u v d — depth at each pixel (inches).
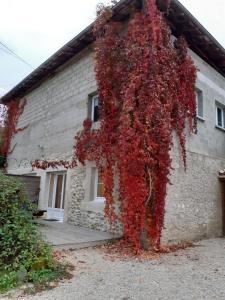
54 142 400.2
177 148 276.5
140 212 232.2
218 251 245.1
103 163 289.3
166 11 269.6
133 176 236.4
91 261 199.3
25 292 137.7
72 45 355.6
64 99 395.5
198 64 329.4
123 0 268.8
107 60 288.2
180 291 147.3
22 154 490.3
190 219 286.8
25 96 519.5
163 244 249.4
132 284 155.9
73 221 334.6
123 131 246.7
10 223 172.1
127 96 248.2
